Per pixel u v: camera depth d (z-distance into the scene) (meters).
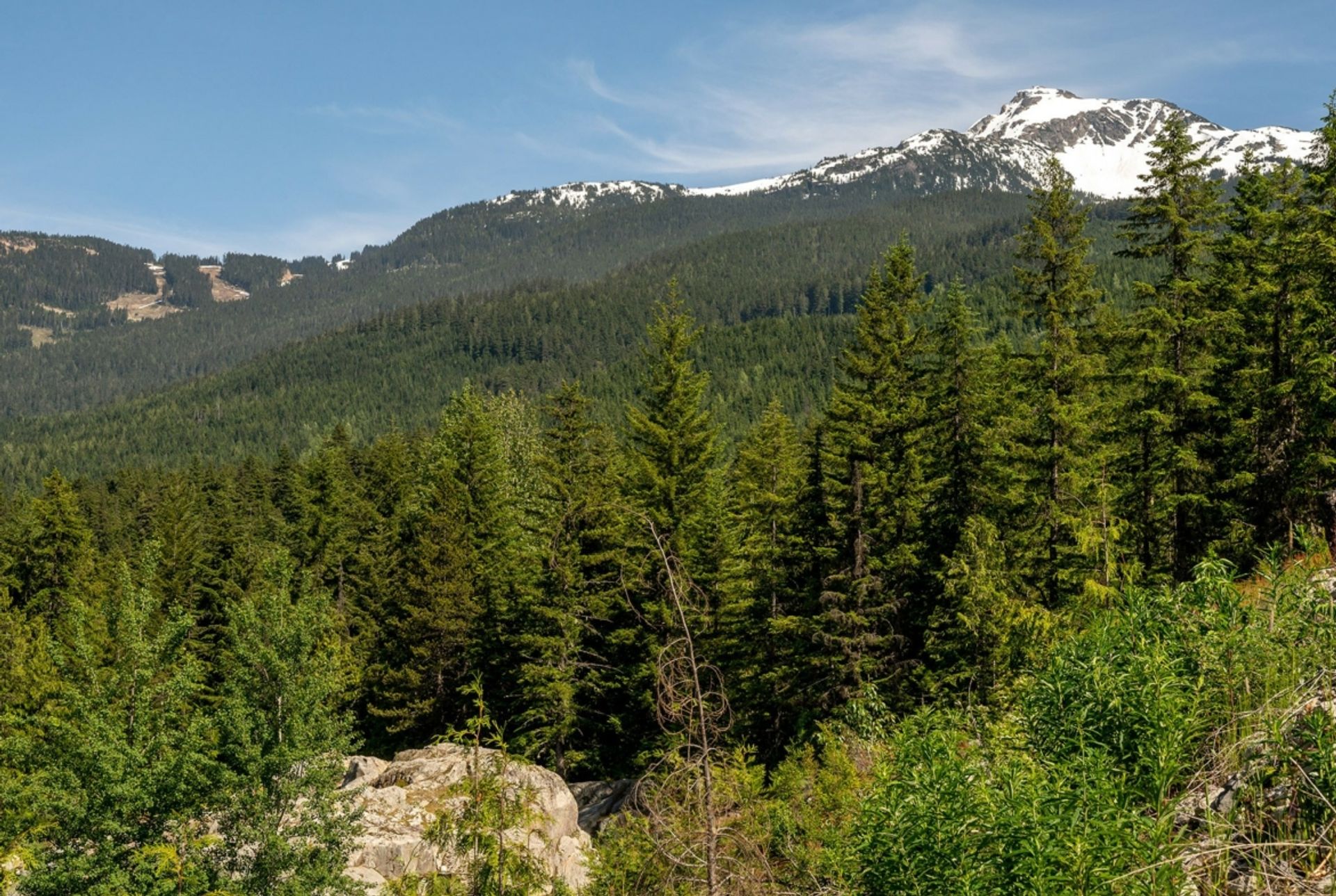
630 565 26.27
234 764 16.17
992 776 6.32
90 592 44.84
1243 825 5.47
